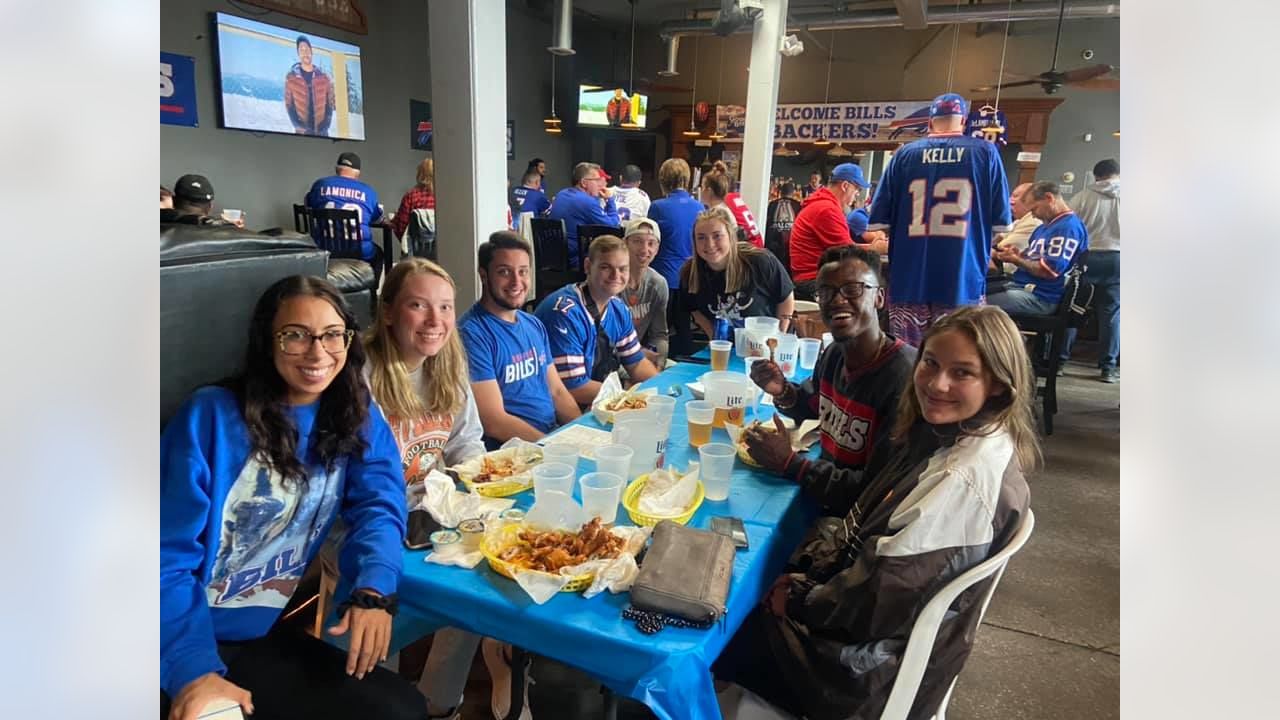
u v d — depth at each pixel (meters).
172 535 1.07
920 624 1.10
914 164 3.07
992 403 1.13
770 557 1.29
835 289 1.53
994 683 1.95
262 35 6.03
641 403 1.94
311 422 1.21
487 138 3.40
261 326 1.13
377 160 7.62
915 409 1.28
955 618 1.12
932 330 1.17
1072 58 9.10
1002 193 2.97
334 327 1.15
